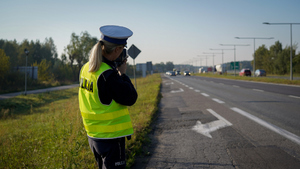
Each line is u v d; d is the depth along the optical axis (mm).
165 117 8516
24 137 6898
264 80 29812
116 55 1950
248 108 9461
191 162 4109
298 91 15969
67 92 26875
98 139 1883
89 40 55500
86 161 3883
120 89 1799
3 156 4883
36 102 19016
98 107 1853
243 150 4543
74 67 55625
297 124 6441
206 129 6379
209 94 15938
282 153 4273
